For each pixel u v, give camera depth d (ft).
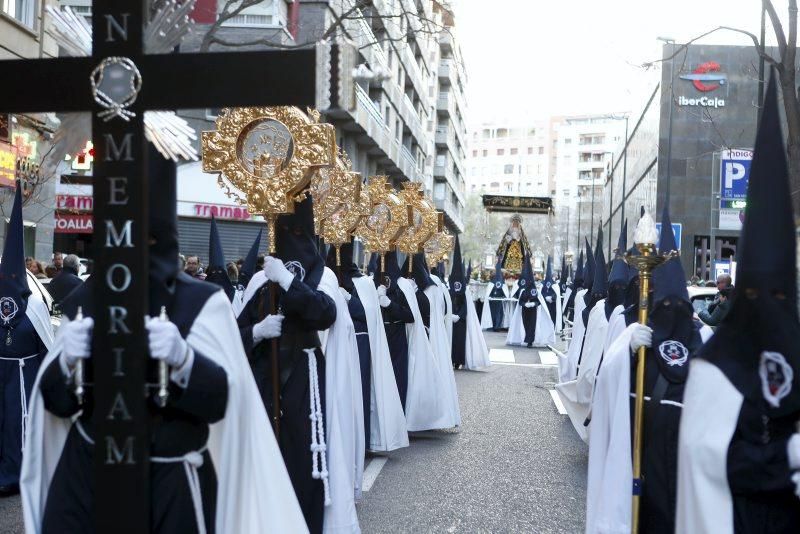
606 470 16.57
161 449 10.63
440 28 59.57
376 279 34.17
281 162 16.61
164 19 10.26
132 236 9.87
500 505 23.76
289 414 18.31
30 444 11.06
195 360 10.43
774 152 10.77
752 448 11.16
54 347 10.84
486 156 574.56
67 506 10.69
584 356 31.04
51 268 43.83
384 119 118.21
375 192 33.42
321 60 9.73
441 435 34.35
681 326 16.47
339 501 18.63
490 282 112.27
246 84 9.81
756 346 11.09
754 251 10.86
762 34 48.08
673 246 17.90
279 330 17.71
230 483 11.12
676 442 15.93
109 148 9.91
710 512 11.25
